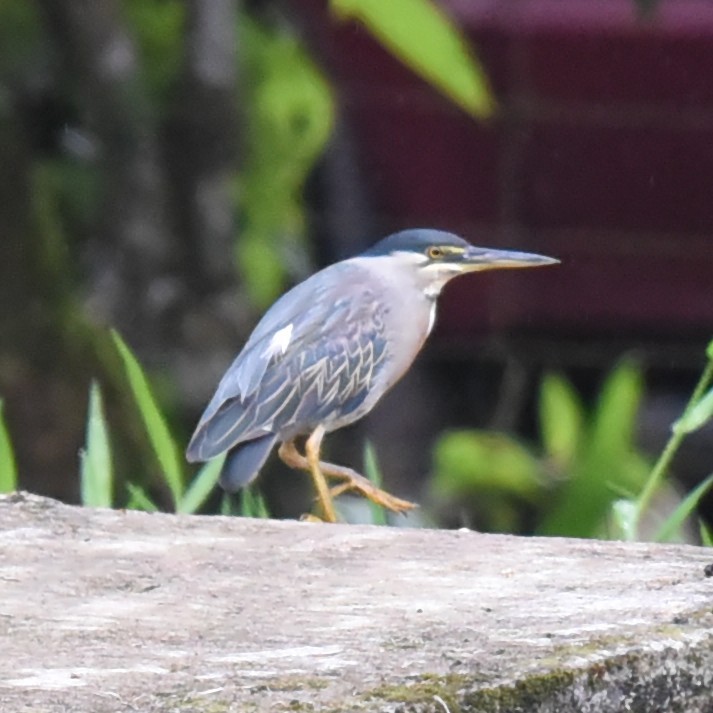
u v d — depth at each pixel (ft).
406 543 18.31
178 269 41.63
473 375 45.88
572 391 44.52
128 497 37.63
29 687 13.21
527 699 13.07
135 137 40.88
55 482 39.09
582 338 44.86
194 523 19.30
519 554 17.80
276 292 44.19
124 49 40.34
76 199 43.34
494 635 14.42
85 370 39.88
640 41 43.19
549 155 44.04
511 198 44.52
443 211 44.65
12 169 39.60
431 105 44.32
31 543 18.33
